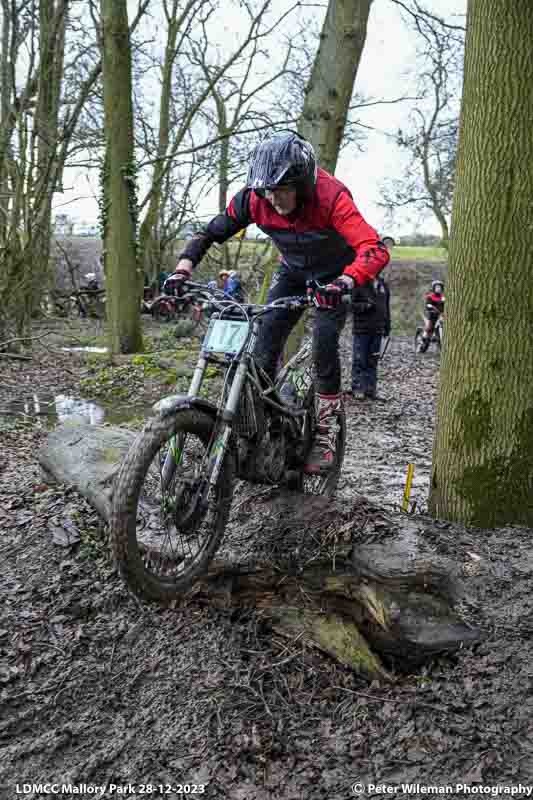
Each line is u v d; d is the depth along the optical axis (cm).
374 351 834
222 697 268
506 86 310
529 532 325
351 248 318
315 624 294
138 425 702
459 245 334
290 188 280
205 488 278
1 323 1188
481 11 315
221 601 307
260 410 290
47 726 265
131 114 1127
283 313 322
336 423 369
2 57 1212
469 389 335
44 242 1291
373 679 271
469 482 337
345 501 334
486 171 319
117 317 1164
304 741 249
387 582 274
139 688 279
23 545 367
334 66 645
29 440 651
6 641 302
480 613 270
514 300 323
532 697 242
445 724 242
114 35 1081
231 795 233
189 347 1288
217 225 318
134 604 320
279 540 307
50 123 1284
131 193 1143
